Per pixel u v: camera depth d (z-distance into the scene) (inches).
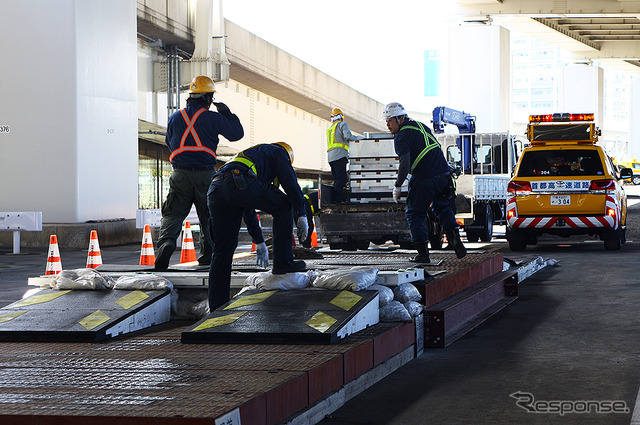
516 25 2292.1
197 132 319.9
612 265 546.9
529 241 744.3
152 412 151.6
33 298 276.8
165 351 217.8
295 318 230.2
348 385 207.0
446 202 363.6
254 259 388.2
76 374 191.5
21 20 804.0
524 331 307.9
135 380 182.7
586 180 638.5
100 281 283.6
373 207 569.9
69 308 261.7
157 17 1079.6
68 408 156.9
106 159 847.1
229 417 149.6
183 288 289.1
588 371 238.7
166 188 1229.7
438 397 210.2
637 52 2674.7
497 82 1862.7
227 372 186.4
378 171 568.7
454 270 334.3
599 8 1857.8
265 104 1720.0
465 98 1876.2
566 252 658.2
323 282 258.7
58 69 799.7
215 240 270.5
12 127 808.9
